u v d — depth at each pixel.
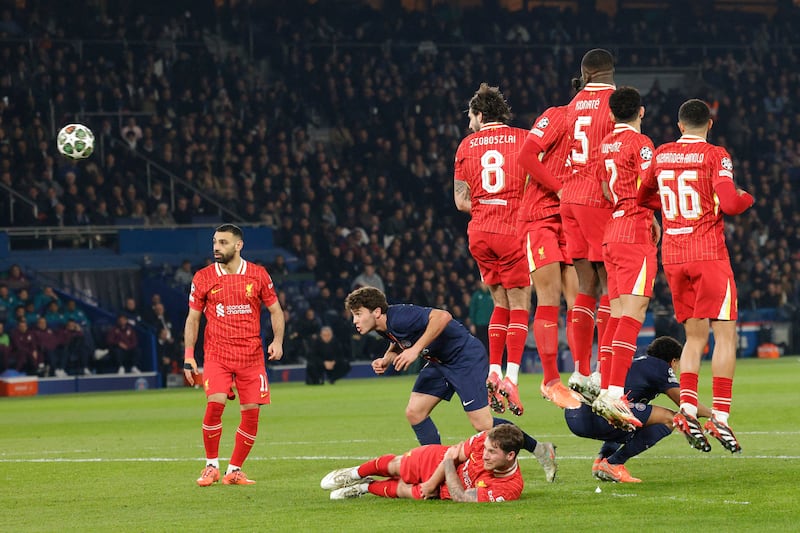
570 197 32.81
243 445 34.94
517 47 142.62
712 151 31.41
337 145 126.25
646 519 25.67
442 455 29.55
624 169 31.67
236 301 35.69
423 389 33.69
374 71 132.75
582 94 32.94
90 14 125.31
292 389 87.56
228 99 123.94
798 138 143.25
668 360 32.75
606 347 32.75
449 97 132.75
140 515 28.78
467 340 32.81
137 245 107.00
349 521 26.64
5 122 110.12
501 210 33.78
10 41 115.88
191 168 115.00
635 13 154.38
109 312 100.44
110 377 93.31
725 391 31.97
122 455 43.50
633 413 31.83
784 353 118.00
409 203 122.44
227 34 133.50
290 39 133.88
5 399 85.69
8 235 103.19
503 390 32.91
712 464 35.88
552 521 25.66
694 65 150.62
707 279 31.67
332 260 108.94
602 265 33.41
